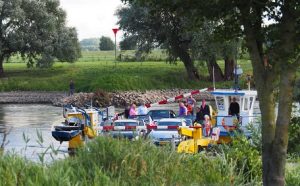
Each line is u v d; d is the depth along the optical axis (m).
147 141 10.52
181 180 9.77
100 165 9.48
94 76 83.00
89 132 25.83
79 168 8.86
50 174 7.70
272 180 10.02
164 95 72.94
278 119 10.04
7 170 7.78
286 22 9.99
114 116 33.09
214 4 9.92
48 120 47.75
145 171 9.27
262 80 10.20
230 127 26.73
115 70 86.38
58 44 86.06
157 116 32.84
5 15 81.56
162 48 75.81
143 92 72.38
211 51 66.56
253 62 10.30
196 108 33.75
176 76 80.38
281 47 9.97
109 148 9.75
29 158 8.93
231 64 78.06
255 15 10.01
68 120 30.27
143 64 94.81
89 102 66.88
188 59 78.81
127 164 9.34
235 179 11.24
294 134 14.80
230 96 29.81
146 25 74.62
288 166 14.53
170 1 10.25
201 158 11.70
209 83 78.06
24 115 53.34
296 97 16.48
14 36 81.12
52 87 79.56
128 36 75.81
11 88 79.44
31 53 85.88
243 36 10.77
